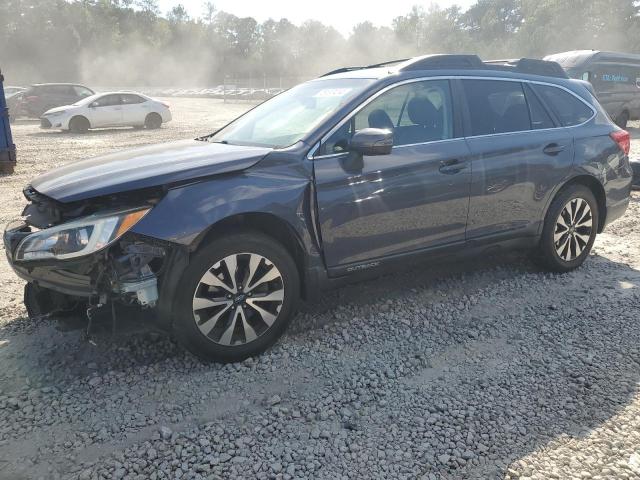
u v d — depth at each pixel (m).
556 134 4.96
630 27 55.78
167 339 3.89
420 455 2.79
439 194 4.25
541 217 4.93
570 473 2.66
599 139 5.25
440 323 4.24
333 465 2.73
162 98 54.66
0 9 72.56
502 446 2.86
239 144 4.25
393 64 4.80
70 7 81.88
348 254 3.96
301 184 3.69
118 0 101.06
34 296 3.89
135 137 18.00
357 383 3.43
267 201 3.53
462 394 3.31
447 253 4.46
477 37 93.19
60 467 2.71
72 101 24.39
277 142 4.04
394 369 3.59
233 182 3.49
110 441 2.89
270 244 3.61
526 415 3.10
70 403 3.20
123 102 20.55
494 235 4.68
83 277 3.31
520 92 4.91
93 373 3.49
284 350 3.80
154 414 3.11
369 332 4.07
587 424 3.02
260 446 2.86
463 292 4.80
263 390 3.35
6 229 3.49
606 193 5.34
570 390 3.34
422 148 4.21
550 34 58.31
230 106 38.22
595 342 3.92
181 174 3.38
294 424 3.04
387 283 4.98
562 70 5.44
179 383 3.40
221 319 3.55
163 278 3.34
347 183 3.85
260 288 3.65
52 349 3.79
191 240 3.27
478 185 4.45
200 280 3.39
